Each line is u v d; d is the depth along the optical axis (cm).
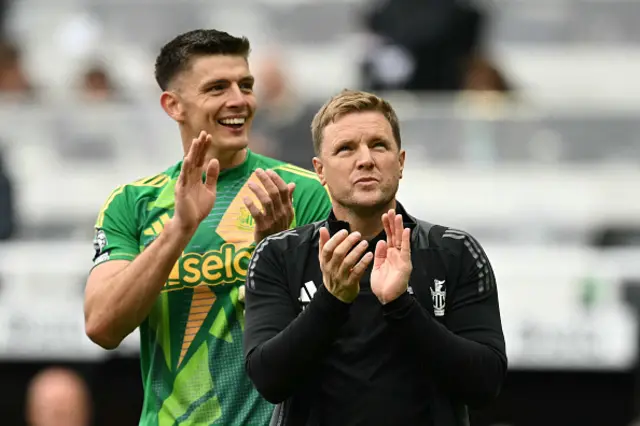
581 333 3005
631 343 2988
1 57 3938
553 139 3616
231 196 1819
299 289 1525
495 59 4244
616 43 4581
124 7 4738
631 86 4519
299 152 3412
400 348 1476
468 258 1534
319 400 1486
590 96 4506
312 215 1806
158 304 1780
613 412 2998
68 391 2727
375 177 1495
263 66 3650
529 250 3294
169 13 4747
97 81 3872
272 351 1448
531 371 3016
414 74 3738
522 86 4503
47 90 4112
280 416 1527
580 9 4619
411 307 1433
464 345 1452
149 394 1780
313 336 1433
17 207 3516
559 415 3008
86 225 3612
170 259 1688
